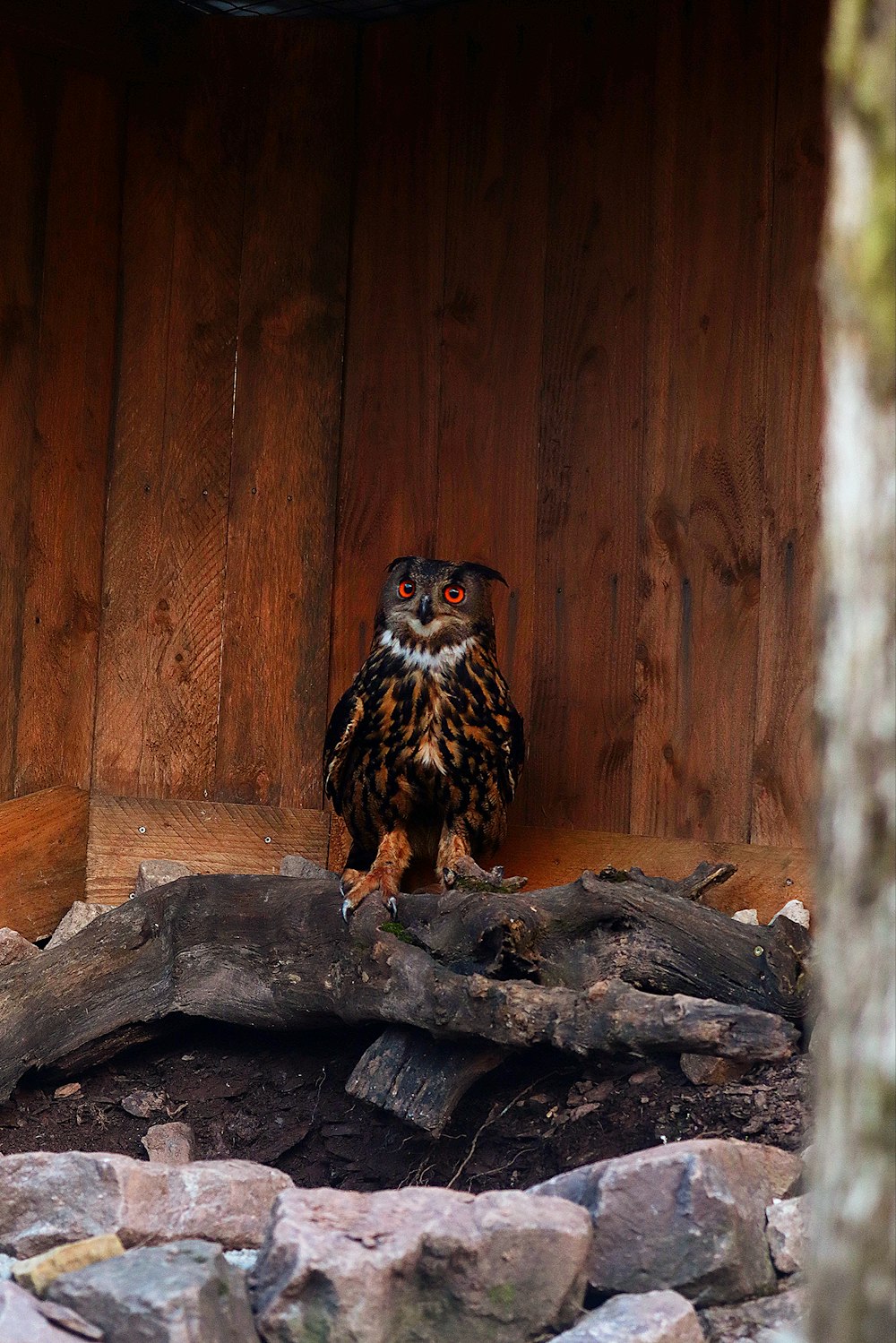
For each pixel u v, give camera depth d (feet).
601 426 30.30
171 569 32.68
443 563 27.81
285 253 33.30
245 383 33.17
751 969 21.25
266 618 33.04
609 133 30.55
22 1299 13.62
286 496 33.17
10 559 31.19
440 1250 14.48
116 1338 13.23
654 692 29.30
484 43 32.12
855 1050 9.07
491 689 27.66
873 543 8.95
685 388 29.35
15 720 31.14
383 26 33.24
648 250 29.96
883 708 8.90
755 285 28.63
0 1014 24.20
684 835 28.68
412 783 27.55
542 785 30.45
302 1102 23.84
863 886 9.03
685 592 29.07
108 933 25.02
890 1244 8.86
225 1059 25.17
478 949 21.72
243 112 33.30
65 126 31.94
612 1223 15.69
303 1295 13.93
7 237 31.27
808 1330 9.50
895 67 8.75
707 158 29.35
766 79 28.68
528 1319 14.65
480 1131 21.43
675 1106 20.10
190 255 32.96
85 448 32.12
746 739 28.12
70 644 31.86
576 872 29.73
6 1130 24.04
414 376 32.60
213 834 32.22
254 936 24.35
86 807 31.65
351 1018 22.65
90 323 32.19
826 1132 9.37
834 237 9.17
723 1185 15.66
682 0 29.78
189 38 33.09
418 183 32.78
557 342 30.96
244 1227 17.44
